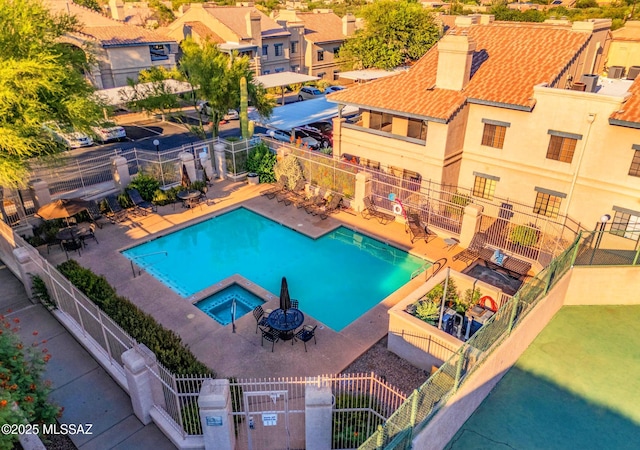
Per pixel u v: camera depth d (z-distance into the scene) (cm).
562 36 2598
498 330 1243
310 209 2514
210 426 1048
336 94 2870
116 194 2552
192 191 2559
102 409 1267
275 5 10662
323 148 3322
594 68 2861
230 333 1591
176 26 5897
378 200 2520
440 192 2370
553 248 1981
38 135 2133
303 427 1194
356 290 1909
